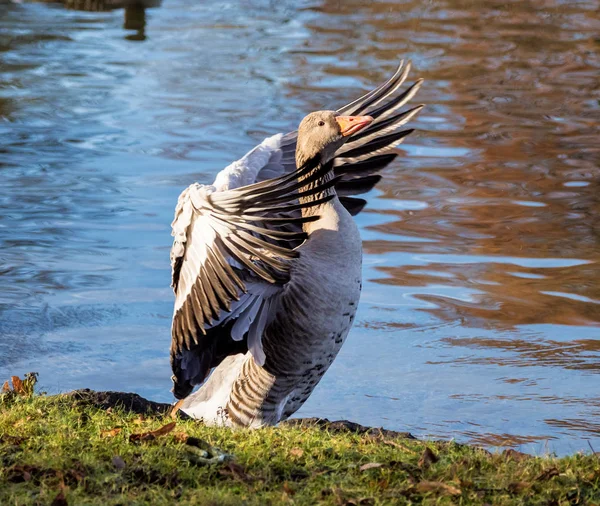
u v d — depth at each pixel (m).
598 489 6.16
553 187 18.42
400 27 35.69
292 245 8.93
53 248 14.97
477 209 17.17
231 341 8.28
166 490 5.92
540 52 31.28
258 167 8.66
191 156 19.94
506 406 10.08
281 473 6.34
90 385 10.49
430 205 17.50
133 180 18.31
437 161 20.17
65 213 16.48
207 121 22.69
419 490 5.98
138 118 23.00
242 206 7.16
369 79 27.05
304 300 7.79
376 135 9.02
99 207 16.80
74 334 11.96
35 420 7.31
